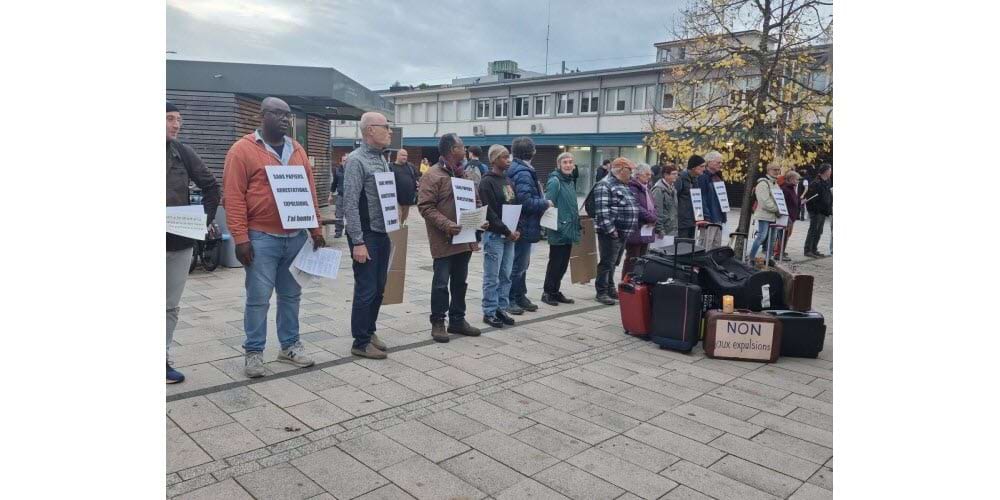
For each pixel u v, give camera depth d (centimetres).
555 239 733
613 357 552
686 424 412
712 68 1029
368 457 350
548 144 3697
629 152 3516
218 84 1150
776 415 432
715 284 593
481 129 4228
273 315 651
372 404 423
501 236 623
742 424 414
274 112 438
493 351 554
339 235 1315
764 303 584
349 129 4703
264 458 343
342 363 503
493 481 329
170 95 1145
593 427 402
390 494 313
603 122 3606
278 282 481
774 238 1083
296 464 339
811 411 440
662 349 580
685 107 1078
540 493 319
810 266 1184
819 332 559
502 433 388
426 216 551
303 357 492
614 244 752
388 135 493
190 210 401
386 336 588
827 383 499
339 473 331
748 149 1032
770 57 987
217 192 442
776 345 545
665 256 622
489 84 4122
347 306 699
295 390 442
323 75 1173
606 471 344
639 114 3422
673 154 1057
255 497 305
